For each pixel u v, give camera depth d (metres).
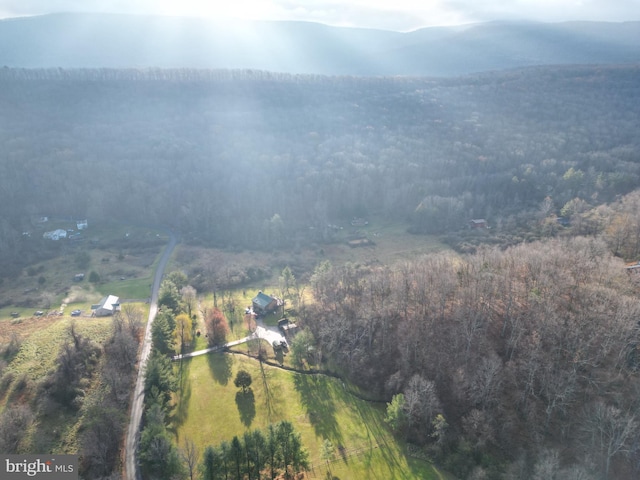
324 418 88.62
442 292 100.69
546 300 90.94
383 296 108.88
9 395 88.06
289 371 103.75
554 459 68.69
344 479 74.31
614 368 79.44
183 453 74.19
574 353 81.56
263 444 71.25
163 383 90.50
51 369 93.69
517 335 88.38
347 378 99.62
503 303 97.06
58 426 82.88
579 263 100.94
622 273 98.00
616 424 68.62
